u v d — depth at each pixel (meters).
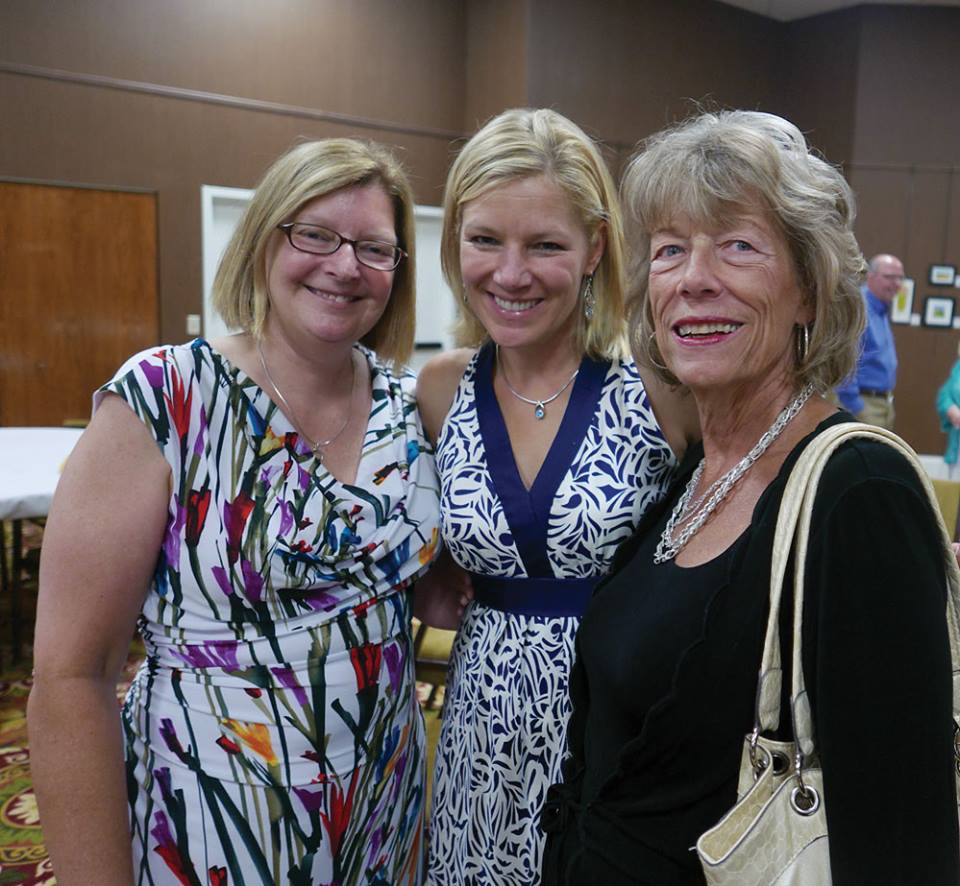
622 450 1.33
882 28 7.61
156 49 6.11
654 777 0.93
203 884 1.13
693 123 1.01
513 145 1.28
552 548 1.32
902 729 0.73
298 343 1.20
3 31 5.59
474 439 1.40
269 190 1.17
